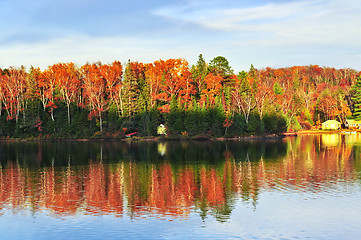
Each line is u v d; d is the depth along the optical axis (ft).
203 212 118.42
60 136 426.10
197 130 427.74
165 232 101.50
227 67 515.09
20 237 99.40
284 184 156.76
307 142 372.99
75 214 117.70
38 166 213.66
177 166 210.18
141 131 440.45
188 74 493.36
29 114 430.20
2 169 203.31
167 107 451.53
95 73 481.46
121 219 112.27
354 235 98.27
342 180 163.43
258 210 119.65
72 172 192.24
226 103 472.03
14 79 450.71
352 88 645.51
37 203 130.41
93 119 453.58
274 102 515.91
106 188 153.28
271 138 430.61
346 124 631.56
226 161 228.63
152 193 144.05
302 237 97.35
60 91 466.70
